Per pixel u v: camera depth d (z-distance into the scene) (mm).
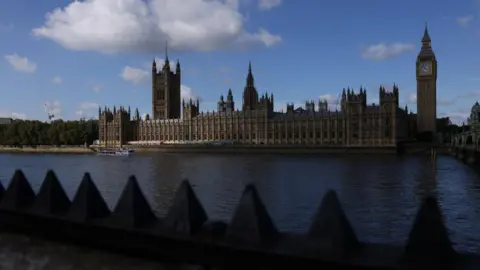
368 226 38344
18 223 12641
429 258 7793
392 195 58812
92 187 11820
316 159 173750
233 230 9219
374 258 8031
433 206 8047
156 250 10016
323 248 8383
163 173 101125
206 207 48219
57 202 12469
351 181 78938
